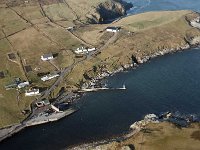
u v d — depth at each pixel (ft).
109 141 623.77
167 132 577.02
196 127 584.81
